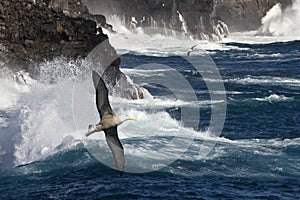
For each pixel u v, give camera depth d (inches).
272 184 1617.9
